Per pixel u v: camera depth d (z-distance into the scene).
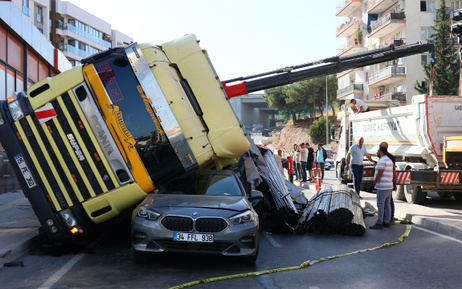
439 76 47.41
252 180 10.23
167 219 6.85
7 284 5.99
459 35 16.14
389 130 16.23
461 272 6.86
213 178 8.41
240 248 6.84
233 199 7.63
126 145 7.74
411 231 10.51
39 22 64.62
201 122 8.18
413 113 14.48
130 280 6.21
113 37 91.50
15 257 7.42
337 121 83.38
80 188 7.73
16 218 10.71
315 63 12.52
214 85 8.44
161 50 8.38
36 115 7.73
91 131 7.72
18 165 7.73
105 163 7.73
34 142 7.75
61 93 7.73
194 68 8.39
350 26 68.19
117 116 7.75
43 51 24.22
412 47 13.23
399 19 54.00
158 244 6.80
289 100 91.69
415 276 6.62
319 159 24.73
